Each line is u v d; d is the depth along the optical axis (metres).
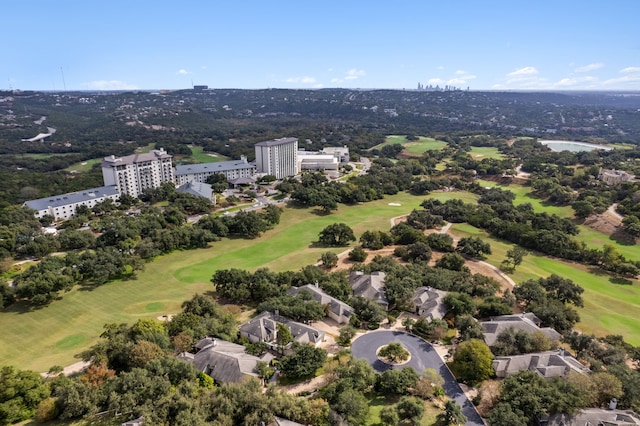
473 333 117.00
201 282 174.12
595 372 97.31
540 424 83.94
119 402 87.62
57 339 131.00
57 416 90.00
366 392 98.69
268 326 122.56
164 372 96.69
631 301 158.25
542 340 111.06
